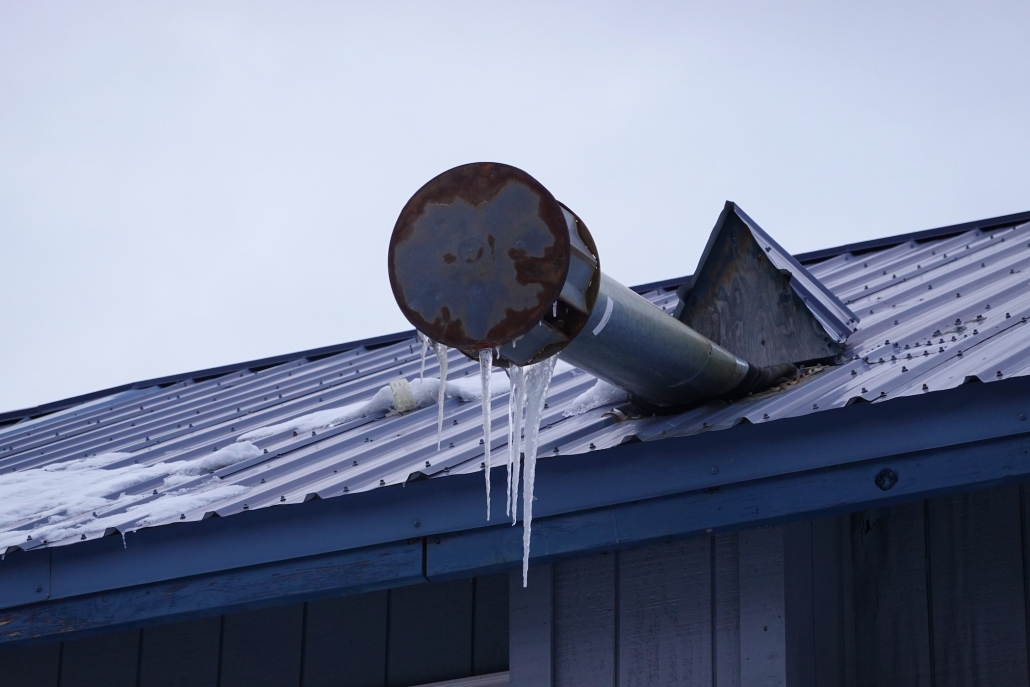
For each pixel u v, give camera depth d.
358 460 8.47
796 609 6.38
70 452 13.23
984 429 5.50
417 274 5.13
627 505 6.33
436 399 10.18
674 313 8.37
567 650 6.91
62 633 7.41
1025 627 6.38
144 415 14.84
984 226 12.57
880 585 6.91
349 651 8.11
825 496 5.86
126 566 7.23
